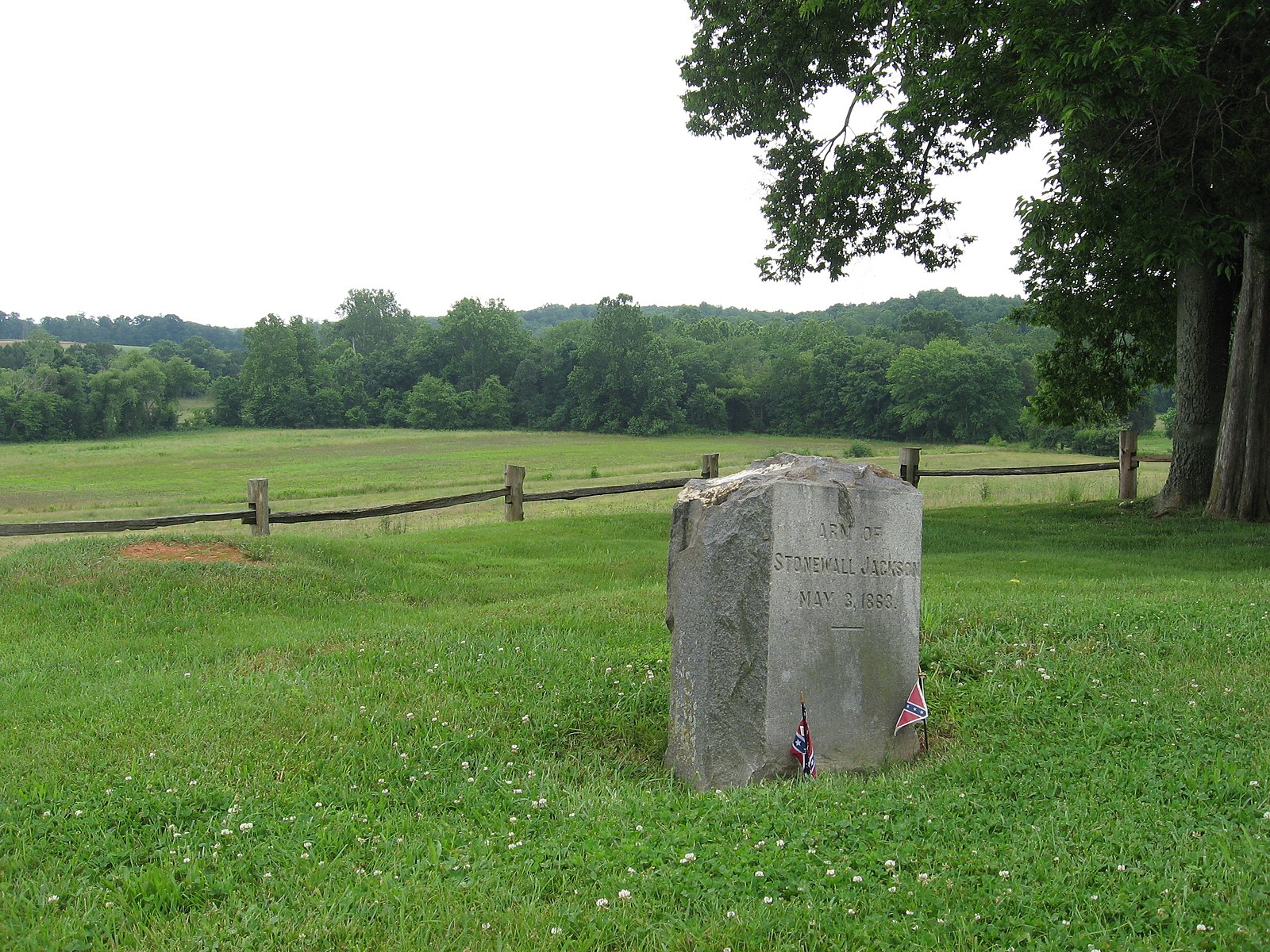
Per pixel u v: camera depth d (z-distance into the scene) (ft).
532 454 253.85
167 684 26.99
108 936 14.19
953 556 52.11
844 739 22.44
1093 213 52.95
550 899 15.14
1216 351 64.69
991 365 280.72
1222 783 18.15
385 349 435.94
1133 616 30.66
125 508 123.44
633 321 344.49
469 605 40.73
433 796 20.31
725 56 69.05
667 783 22.21
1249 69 49.24
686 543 23.34
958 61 54.80
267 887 15.76
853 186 66.39
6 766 20.97
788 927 13.65
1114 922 13.39
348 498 130.52
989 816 17.80
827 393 328.29
